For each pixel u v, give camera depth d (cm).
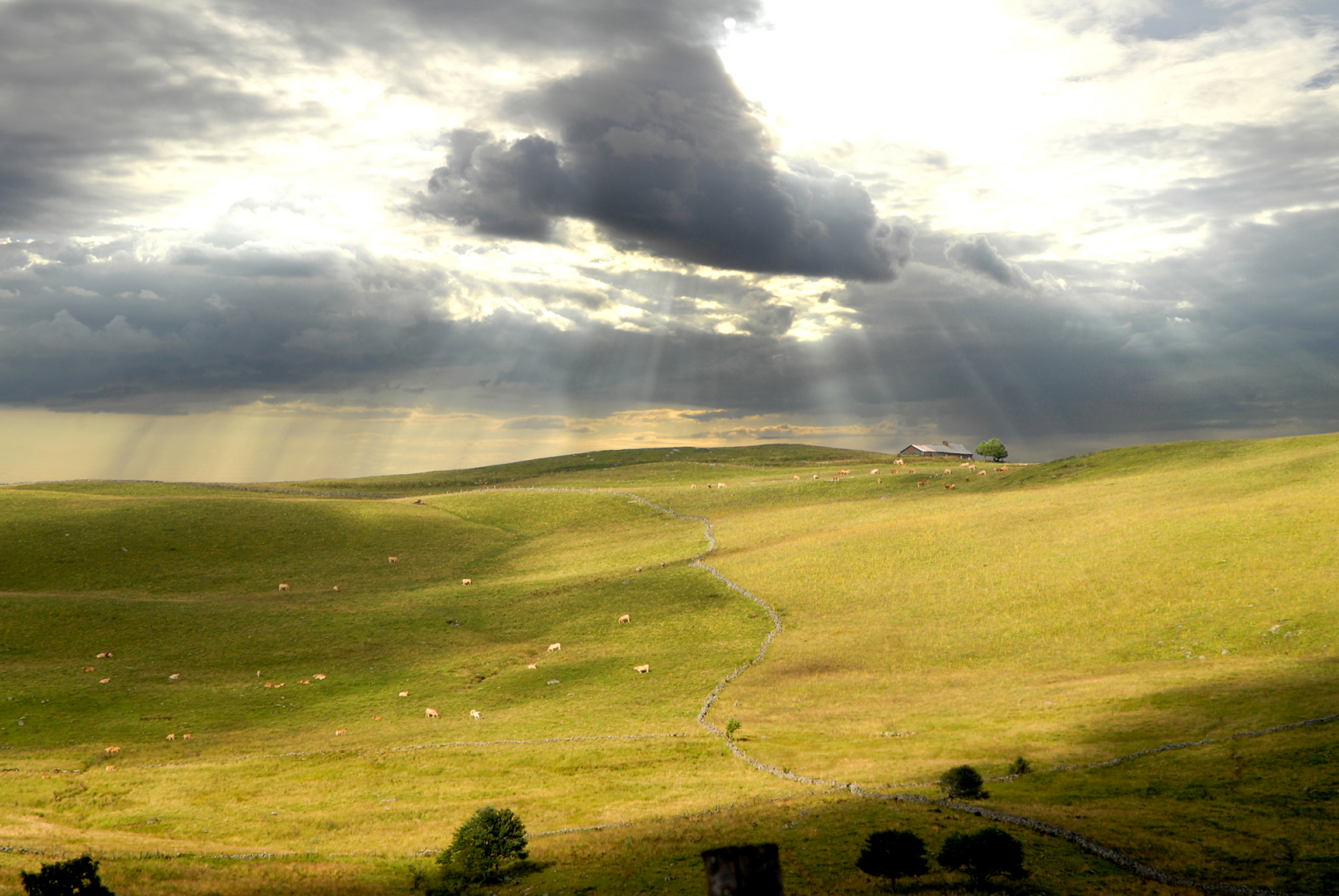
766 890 437
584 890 3238
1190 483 11869
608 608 9856
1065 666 6862
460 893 3288
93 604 9338
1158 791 3997
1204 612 7244
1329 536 8094
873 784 4531
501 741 6150
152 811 4662
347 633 9062
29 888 2623
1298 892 2767
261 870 3541
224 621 9238
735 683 7331
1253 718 4794
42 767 5525
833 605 9300
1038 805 3900
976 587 9112
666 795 4728
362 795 5009
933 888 2956
